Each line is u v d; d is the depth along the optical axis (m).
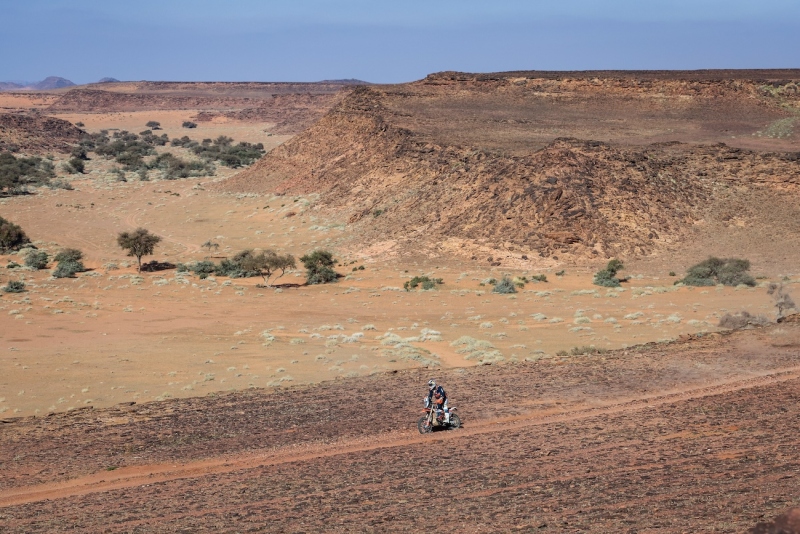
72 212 127.12
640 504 11.91
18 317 56.12
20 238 99.25
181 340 47.22
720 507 11.23
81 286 73.81
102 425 21.84
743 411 18.25
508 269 76.81
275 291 70.19
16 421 23.02
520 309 57.50
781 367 24.42
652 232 81.62
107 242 104.06
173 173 173.38
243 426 21.08
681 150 99.81
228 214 124.81
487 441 17.86
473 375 26.94
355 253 90.12
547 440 17.39
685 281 66.94
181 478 16.69
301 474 16.14
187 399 25.50
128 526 13.14
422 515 12.55
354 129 140.00
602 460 15.15
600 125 139.38
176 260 91.50
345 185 120.44
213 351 43.16
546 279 70.94
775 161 92.75
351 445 18.73
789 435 15.44
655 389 22.58
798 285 63.03
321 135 148.00
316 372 35.81
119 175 172.12
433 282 70.12
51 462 18.44
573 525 11.20
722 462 13.95
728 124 140.12
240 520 13.09
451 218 90.12
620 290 64.94
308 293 69.06
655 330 44.94
